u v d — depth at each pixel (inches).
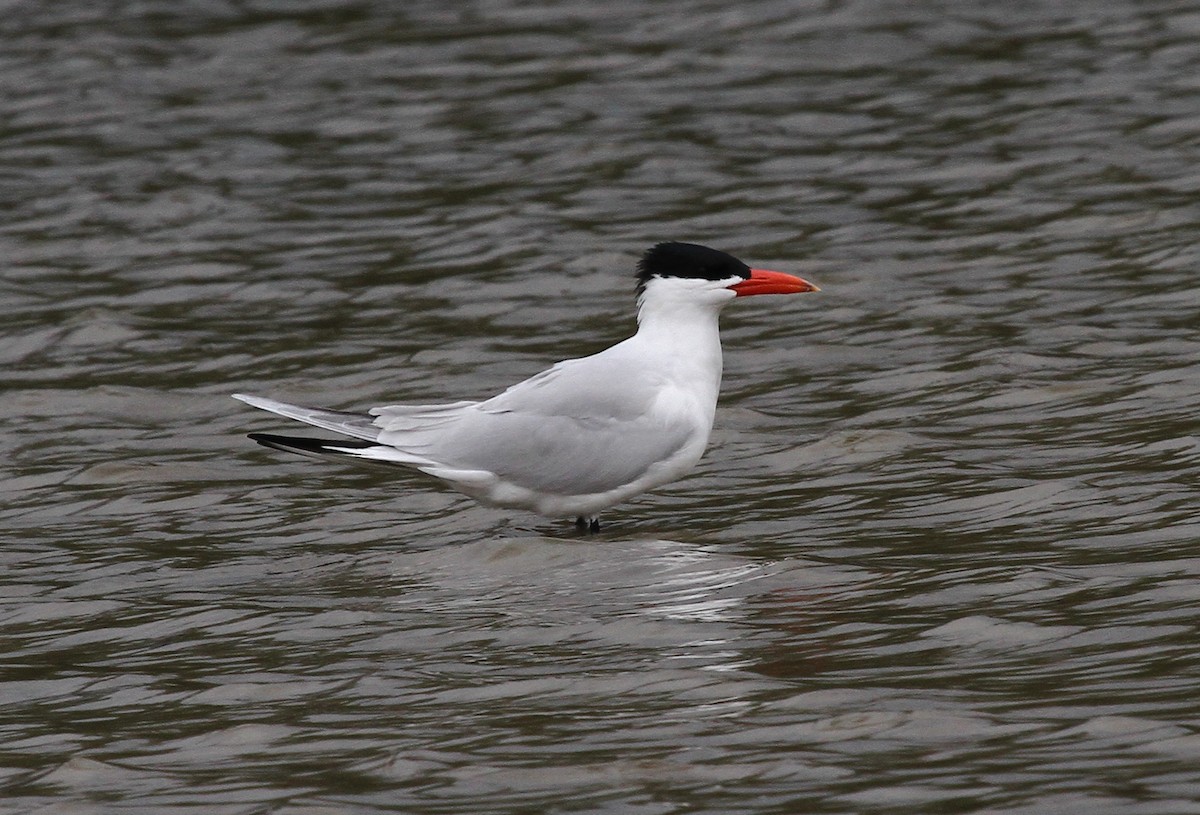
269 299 728.3
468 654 376.2
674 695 341.1
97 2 1252.5
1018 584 392.2
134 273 768.3
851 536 444.8
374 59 1106.7
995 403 557.3
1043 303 664.4
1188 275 681.6
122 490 521.7
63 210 858.1
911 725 316.8
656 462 466.6
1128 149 855.7
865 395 580.1
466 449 466.6
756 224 789.9
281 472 537.0
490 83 1044.5
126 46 1152.8
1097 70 991.6
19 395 619.2
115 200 869.8
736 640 371.6
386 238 801.6
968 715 319.0
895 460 508.7
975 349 614.9
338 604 417.7
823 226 782.5
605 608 400.5
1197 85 947.3
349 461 544.1
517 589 420.5
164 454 557.0
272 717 345.4
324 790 306.5
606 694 345.1
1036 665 343.0
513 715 336.8
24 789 317.1
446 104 1009.5
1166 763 293.0
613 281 727.1
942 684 336.2
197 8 1234.6
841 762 302.7
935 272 714.2
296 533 483.5
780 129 931.3
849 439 526.3
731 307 694.5
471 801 297.4
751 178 857.5
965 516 453.4
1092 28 1076.5
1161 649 346.0
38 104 1041.5
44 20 1216.2
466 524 486.3
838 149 894.4
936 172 847.1
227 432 577.3
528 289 722.8
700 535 456.8
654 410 466.3
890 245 751.7
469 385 615.8
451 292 724.0
